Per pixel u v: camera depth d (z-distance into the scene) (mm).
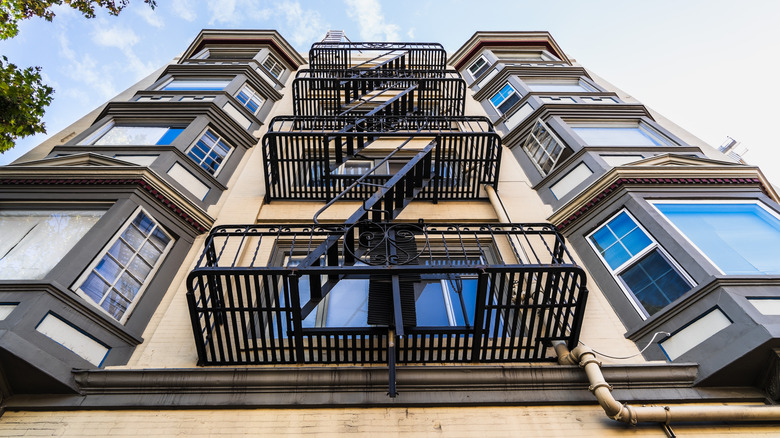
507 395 4941
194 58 15203
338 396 4859
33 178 6688
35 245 5914
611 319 6121
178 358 5367
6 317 4746
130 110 9703
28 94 7227
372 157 10445
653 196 7105
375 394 4891
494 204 8383
